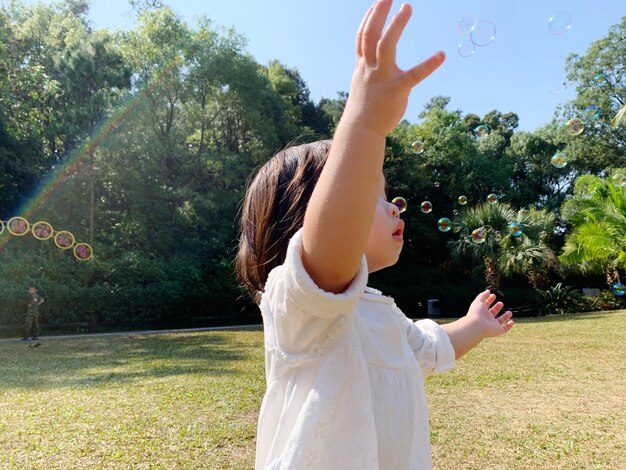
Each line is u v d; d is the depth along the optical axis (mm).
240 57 21125
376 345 876
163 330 14617
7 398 5363
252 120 20781
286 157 998
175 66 19703
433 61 649
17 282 14219
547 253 17156
